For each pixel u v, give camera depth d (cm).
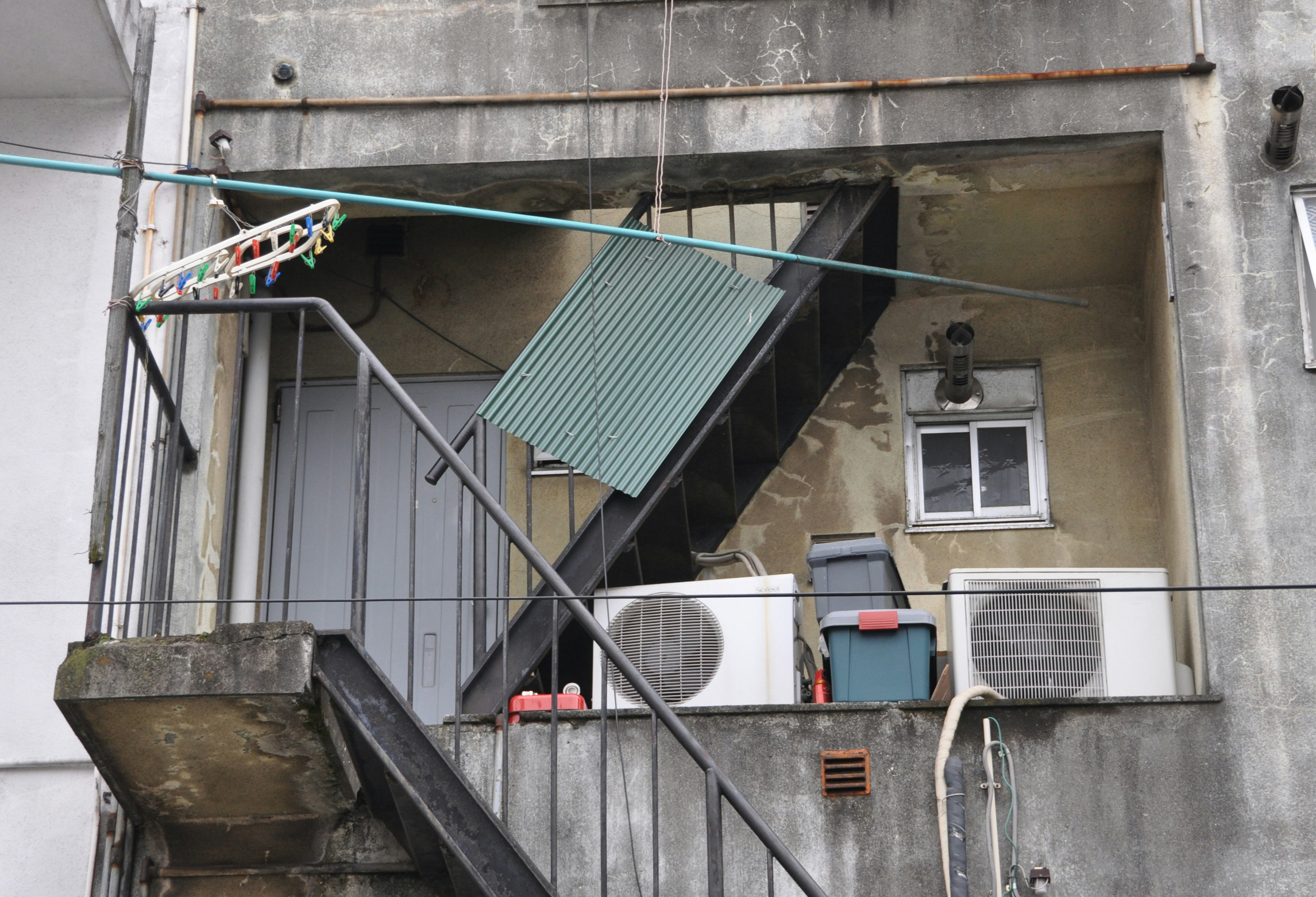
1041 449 923
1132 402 916
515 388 779
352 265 973
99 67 805
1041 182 830
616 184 835
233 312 639
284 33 843
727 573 901
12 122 818
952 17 819
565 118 821
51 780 699
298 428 628
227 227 831
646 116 818
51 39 784
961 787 675
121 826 685
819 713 705
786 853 566
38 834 689
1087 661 734
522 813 696
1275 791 678
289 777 646
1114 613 739
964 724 700
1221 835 674
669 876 684
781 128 809
